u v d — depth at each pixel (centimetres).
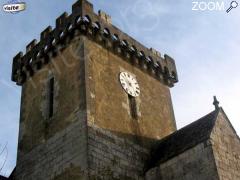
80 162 2291
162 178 2408
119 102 2712
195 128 2534
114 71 2822
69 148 2411
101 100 2583
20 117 2927
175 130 3062
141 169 2533
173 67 3372
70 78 2672
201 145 2297
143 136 2728
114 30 2950
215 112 2520
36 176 2533
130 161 2503
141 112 2848
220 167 2202
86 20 2767
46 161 2520
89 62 2669
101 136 2427
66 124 2522
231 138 2430
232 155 2339
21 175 2647
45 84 2859
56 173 2408
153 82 3144
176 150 2442
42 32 3053
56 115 2636
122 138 2558
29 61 3059
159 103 3080
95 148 2345
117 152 2461
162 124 2978
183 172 2314
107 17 2958
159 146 2716
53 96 2745
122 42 2970
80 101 2509
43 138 2639
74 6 2847
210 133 2309
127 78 2892
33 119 2808
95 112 2489
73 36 2789
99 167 2298
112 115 2595
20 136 2828
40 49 2995
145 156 2627
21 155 2731
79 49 2712
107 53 2852
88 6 2838
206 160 2236
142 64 3086
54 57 2883
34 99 2895
